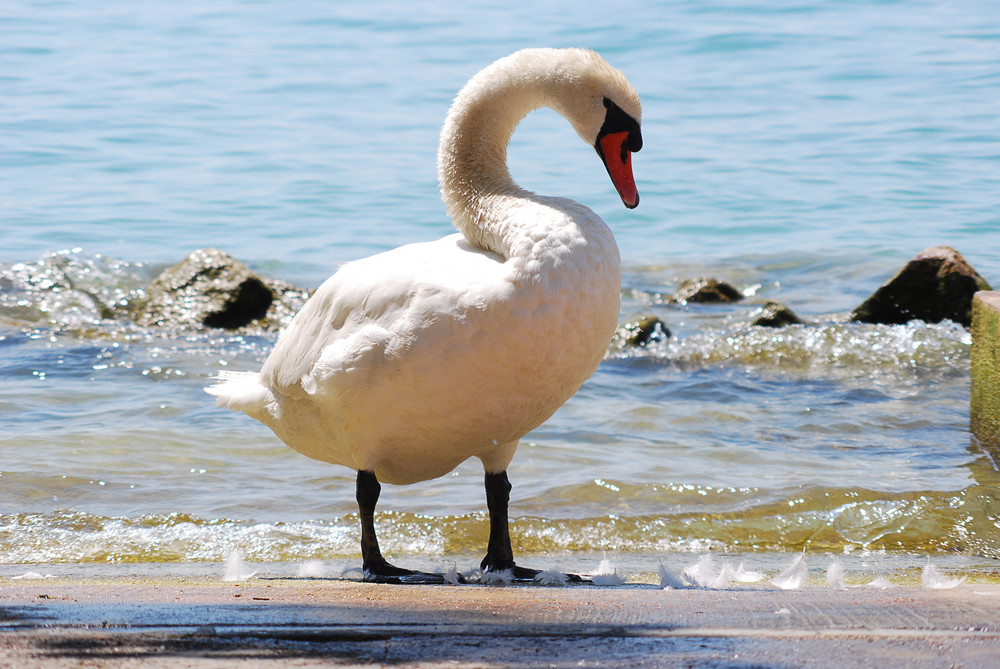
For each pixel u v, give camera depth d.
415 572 7.90
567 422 13.16
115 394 14.18
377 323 7.25
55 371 15.34
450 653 4.50
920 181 26.73
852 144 29.56
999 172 26.95
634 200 8.20
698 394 14.69
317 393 7.65
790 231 24.50
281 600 5.79
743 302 21.12
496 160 8.13
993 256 21.73
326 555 8.99
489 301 6.93
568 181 26.47
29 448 11.60
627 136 8.27
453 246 7.84
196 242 23.22
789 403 14.12
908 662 4.32
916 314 18.59
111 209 24.98
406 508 10.08
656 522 9.69
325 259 22.56
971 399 12.49
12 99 34.06
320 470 11.26
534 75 8.16
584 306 7.03
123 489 10.49
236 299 19.06
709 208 25.92
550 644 4.64
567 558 8.95
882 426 12.95
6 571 8.18
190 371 15.47
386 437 7.59
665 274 22.75
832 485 10.43
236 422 12.94
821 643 4.64
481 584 7.64
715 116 32.62
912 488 10.36
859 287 21.38
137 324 18.66
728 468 11.23
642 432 12.80
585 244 7.07
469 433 7.47
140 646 4.56
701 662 4.36
